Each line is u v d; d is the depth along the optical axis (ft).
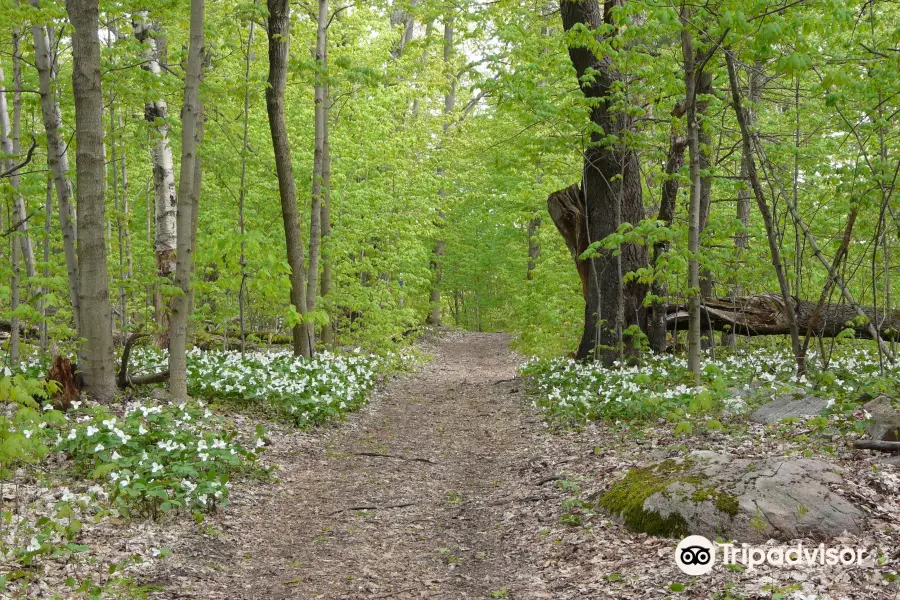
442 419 40.93
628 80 43.42
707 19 30.22
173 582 16.88
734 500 17.67
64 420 17.99
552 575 17.47
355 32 58.39
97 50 29.07
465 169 92.27
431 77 79.00
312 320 33.55
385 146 64.80
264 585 17.53
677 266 30.17
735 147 38.19
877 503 17.56
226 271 37.55
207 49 39.29
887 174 32.55
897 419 22.31
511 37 42.75
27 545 16.70
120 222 51.11
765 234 42.52
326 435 34.47
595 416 33.71
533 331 57.77
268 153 55.16
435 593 17.07
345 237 57.77
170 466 21.38
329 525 22.36
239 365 38.19
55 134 31.01
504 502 24.16
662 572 16.10
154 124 38.32
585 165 46.85
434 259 101.55
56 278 30.53
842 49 36.01
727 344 59.00
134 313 59.98
